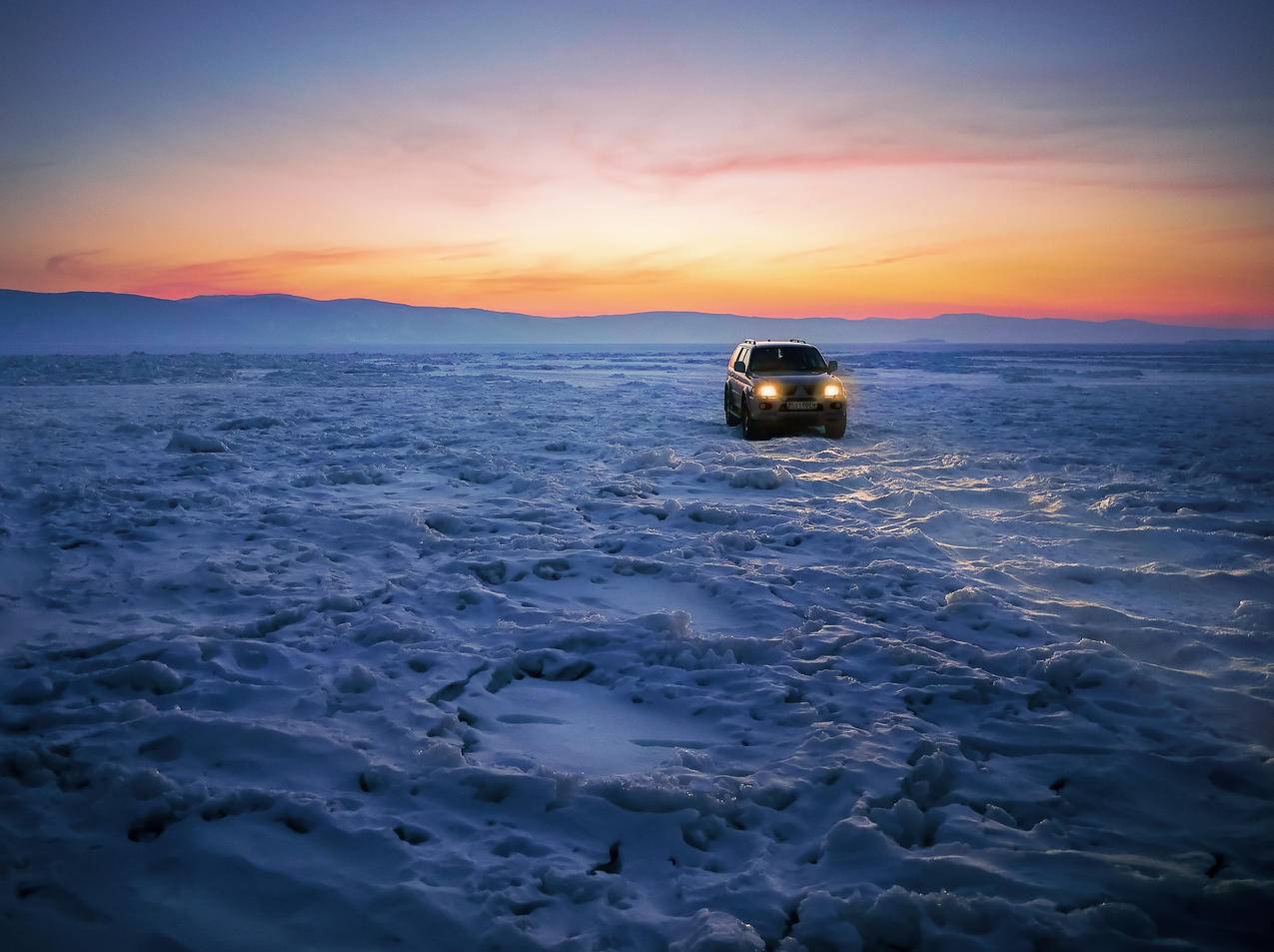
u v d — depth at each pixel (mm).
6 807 2893
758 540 7371
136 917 2338
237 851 2639
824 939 2312
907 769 3277
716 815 3006
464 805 3029
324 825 2812
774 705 3988
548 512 8406
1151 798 3146
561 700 4102
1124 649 4887
